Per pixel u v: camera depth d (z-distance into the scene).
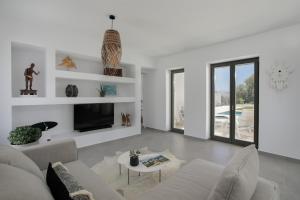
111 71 4.68
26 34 3.12
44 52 3.56
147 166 2.18
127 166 2.19
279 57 3.26
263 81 3.48
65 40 3.60
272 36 3.35
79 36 3.79
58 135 3.91
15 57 3.46
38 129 2.86
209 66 4.54
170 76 5.62
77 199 1.12
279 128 3.29
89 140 4.04
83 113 4.24
